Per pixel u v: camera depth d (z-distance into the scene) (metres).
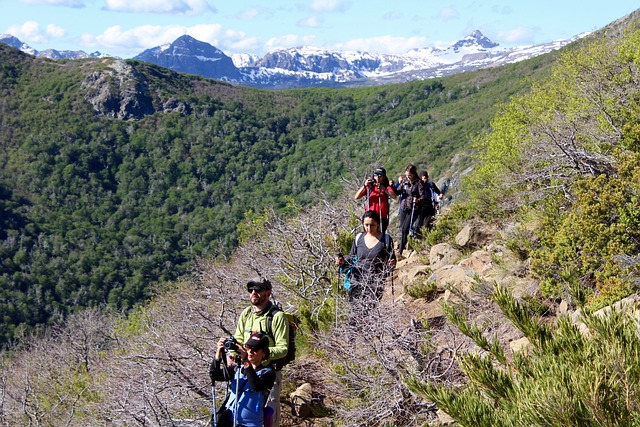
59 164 160.88
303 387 6.40
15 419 14.99
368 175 13.29
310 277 8.76
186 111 194.38
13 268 104.38
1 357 33.56
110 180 167.50
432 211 12.15
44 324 81.94
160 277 104.00
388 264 6.92
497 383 4.05
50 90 194.12
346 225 11.55
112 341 20.44
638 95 10.67
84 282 102.00
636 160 7.36
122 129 181.75
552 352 4.08
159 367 7.82
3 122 178.38
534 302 6.45
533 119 13.30
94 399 13.06
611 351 3.60
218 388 7.41
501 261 7.75
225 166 170.12
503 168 11.03
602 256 6.52
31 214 136.12
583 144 9.05
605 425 3.23
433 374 5.45
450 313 4.74
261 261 9.73
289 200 13.28
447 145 123.25
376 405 5.43
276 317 4.96
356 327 5.92
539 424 3.35
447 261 9.66
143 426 7.24
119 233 130.38
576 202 7.46
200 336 8.08
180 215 151.00
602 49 13.16
